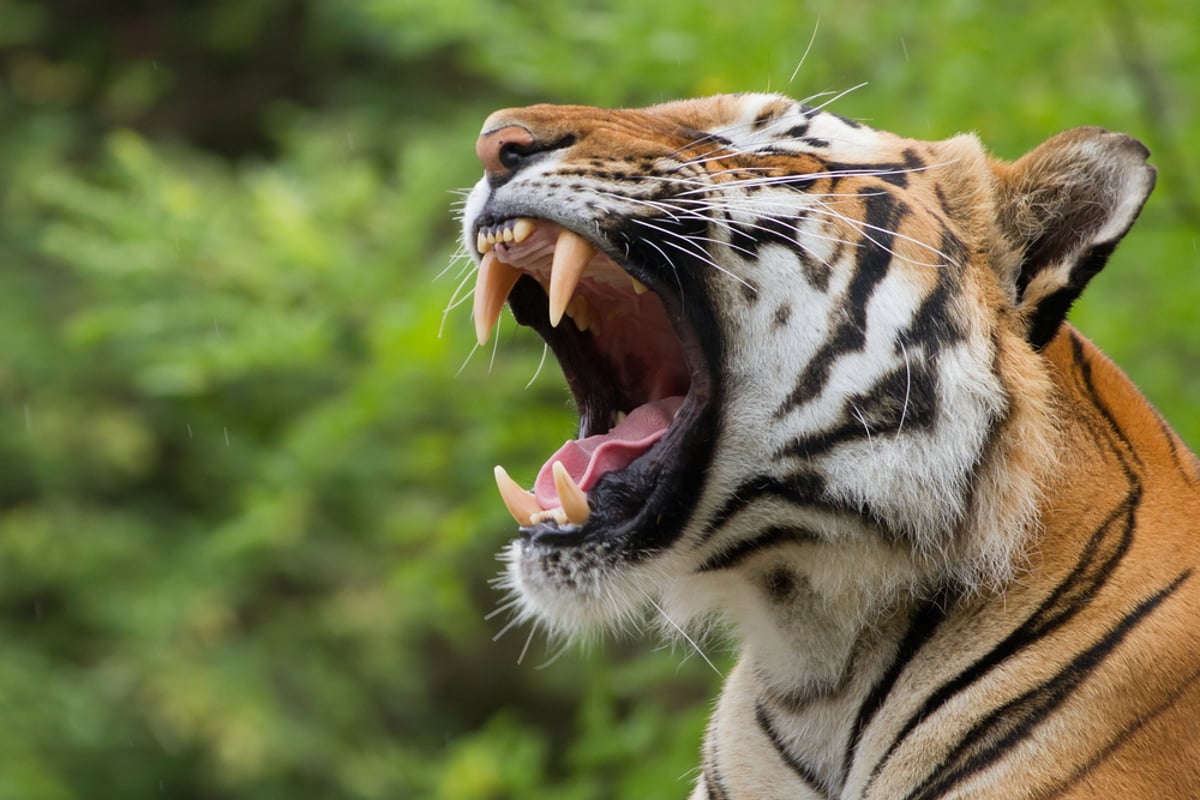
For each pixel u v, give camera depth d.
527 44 16.02
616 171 8.70
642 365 10.02
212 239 18.45
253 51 32.69
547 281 9.34
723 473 8.68
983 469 8.38
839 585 8.65
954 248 8.61
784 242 8.62
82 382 28.38
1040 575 8.36
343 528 25.81
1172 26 15.10
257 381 25.06
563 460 9.09
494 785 17.08
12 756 24.92
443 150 22.66
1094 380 8.91
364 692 28.66
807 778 8.89
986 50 14.84
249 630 28.66
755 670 9.18
